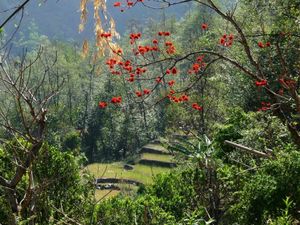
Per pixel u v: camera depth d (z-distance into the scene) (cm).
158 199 930
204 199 927
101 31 314
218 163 934
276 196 639
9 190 533
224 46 852
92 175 806
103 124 5312
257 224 654
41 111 532
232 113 1291
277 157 707
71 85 5569
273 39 1331
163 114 4750
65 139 4262
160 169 3731
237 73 1809
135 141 5219
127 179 3416
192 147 1002
